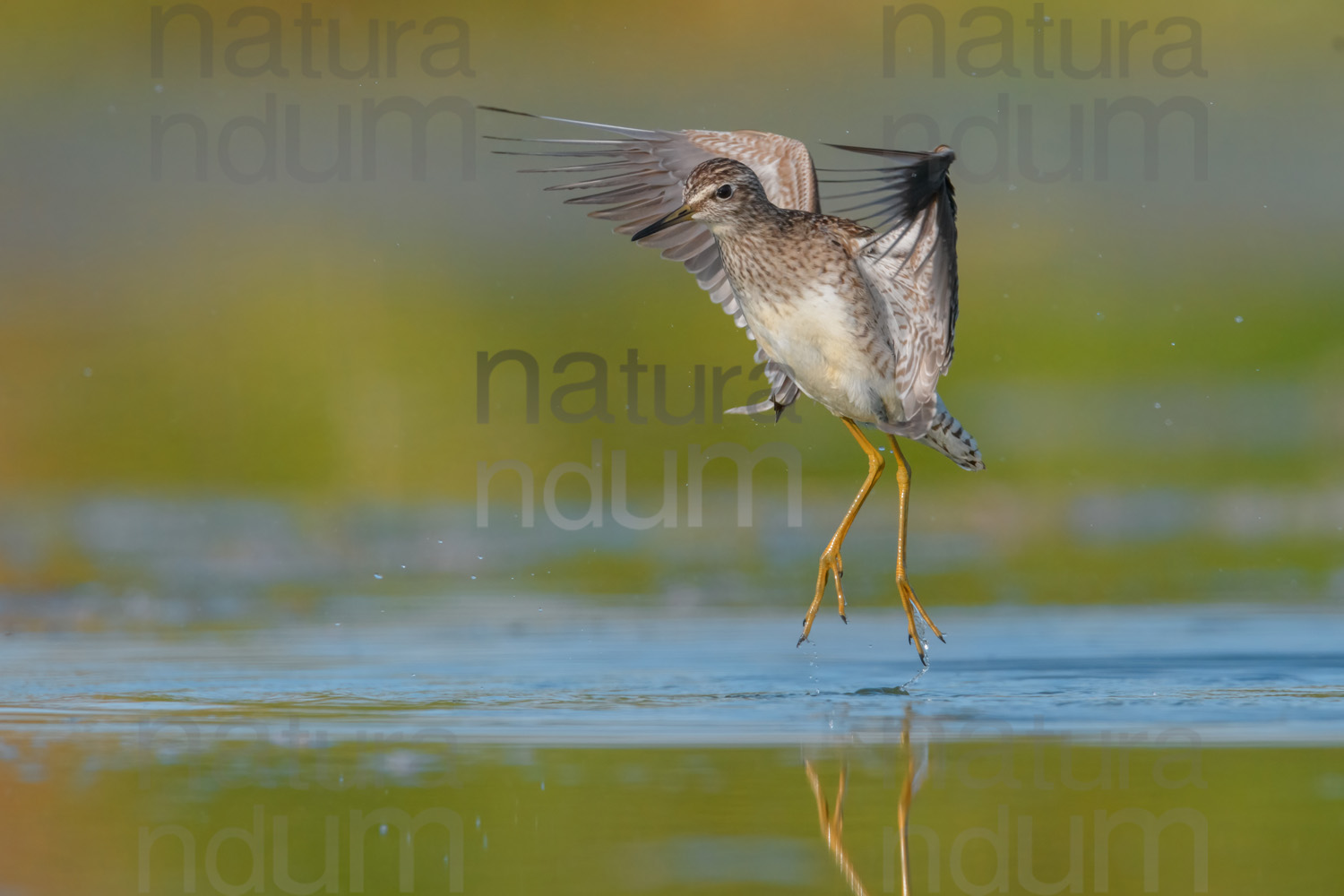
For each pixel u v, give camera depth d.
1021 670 7.74
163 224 20.17
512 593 10.78
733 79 23.59
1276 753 5.76
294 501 14.76
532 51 23.81
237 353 17.70
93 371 17.30
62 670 7.82
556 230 20.50
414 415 16.67
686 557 12.41
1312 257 20.59
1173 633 8.80
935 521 13.89
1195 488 14.94
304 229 20.28
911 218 7.16
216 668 7.88
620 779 5.41
